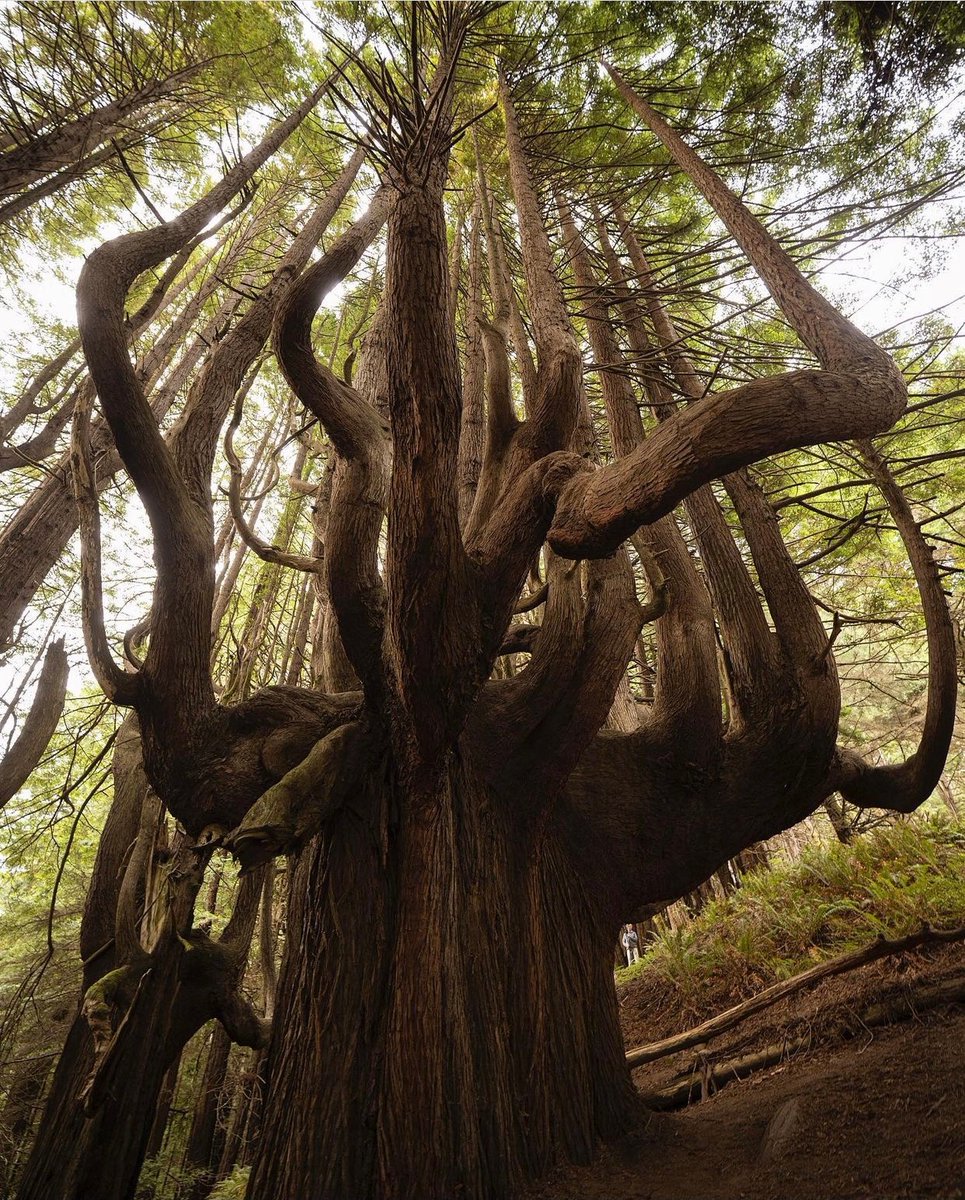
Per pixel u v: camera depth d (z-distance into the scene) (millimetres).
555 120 8727
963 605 10898
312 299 3541
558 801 4840
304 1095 3365
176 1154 8531
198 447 4180
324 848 3998
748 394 2500
